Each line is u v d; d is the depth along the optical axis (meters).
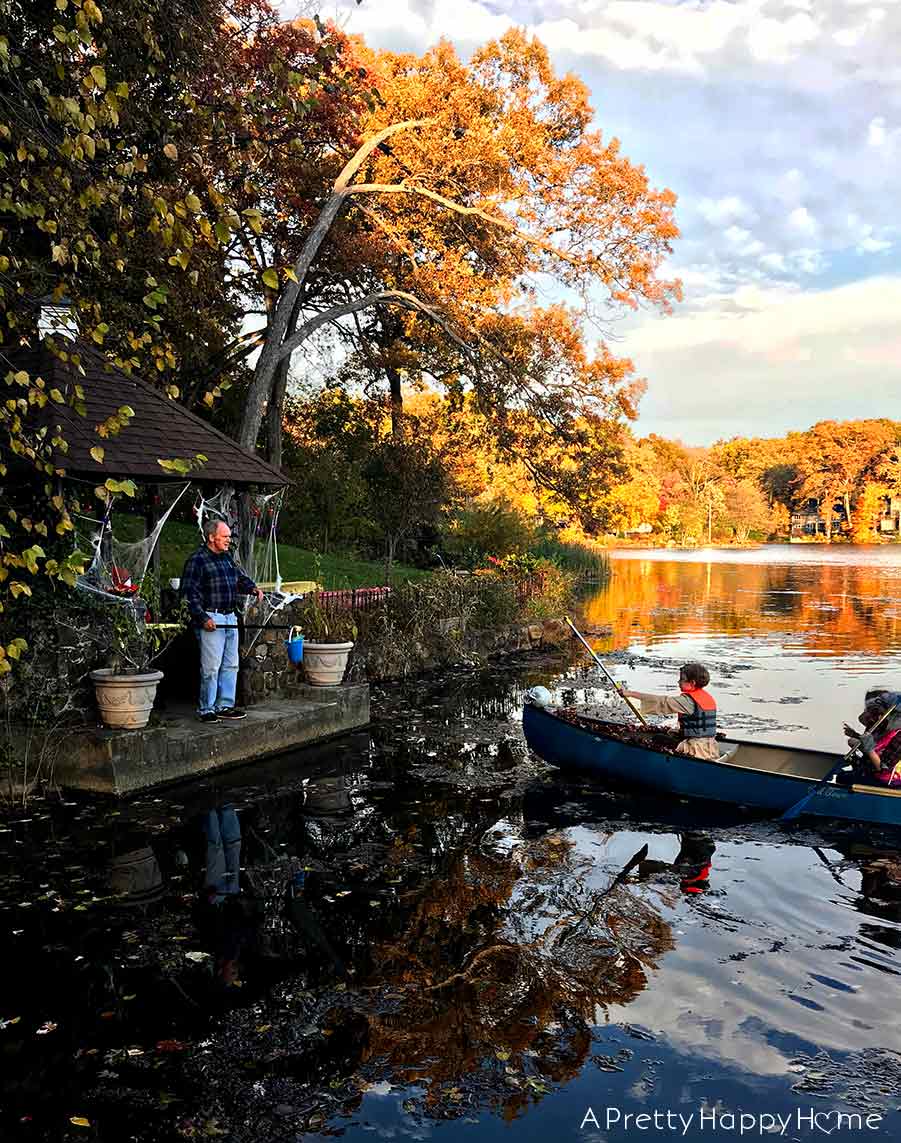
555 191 18.20
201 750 8.59
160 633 9.48
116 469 8.26
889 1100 3.69
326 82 6.68
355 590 16.31
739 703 12.59
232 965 4.79
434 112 17.64
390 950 4.97
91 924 5.29
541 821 7.34
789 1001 4.46
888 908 5.62
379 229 19.34
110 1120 3.52
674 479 98.69
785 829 7.16
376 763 9.21
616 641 20.23
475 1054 3.98
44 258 8.12
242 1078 3.80
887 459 108.38
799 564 56.91
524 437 19.11
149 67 8.06
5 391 8.12
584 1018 4.28
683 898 5.75
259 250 18.98
